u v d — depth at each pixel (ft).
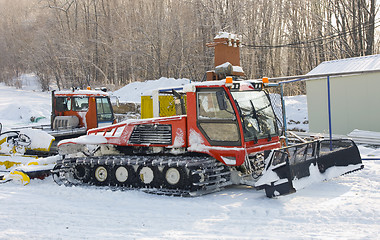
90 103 39.75
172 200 22.08
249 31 119.44
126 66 148.05
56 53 149.89
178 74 129.59
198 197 22.66
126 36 139.33
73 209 21.02
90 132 28.32
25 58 179.11
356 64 50.88
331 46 105.40
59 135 36.96
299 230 16.43
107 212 20.31
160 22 131.75
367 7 95.09
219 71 27.12
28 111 91.81
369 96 47.19
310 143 23.47
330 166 24.88
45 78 164.45
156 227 17.71
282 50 129.39
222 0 124.36
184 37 127.34
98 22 157.07
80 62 142.41
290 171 20.84
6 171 31.73
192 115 24.30
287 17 120.67
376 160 31.48
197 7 127.03
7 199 23.38
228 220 18.24
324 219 17.60
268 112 25.61
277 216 18.44
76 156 29.01
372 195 20.89
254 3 120.78
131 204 21.61
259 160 24.72
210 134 23.86
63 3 167.43
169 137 24.97
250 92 25.00
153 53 136.26
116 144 26.73
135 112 72.95
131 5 146.82
